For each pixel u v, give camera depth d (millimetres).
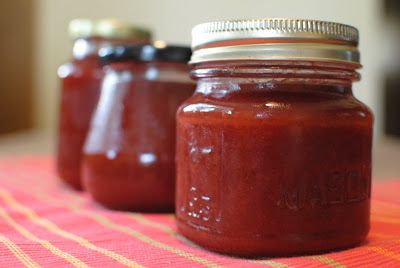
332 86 271
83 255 267
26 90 1443
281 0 1098
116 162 364
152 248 282
